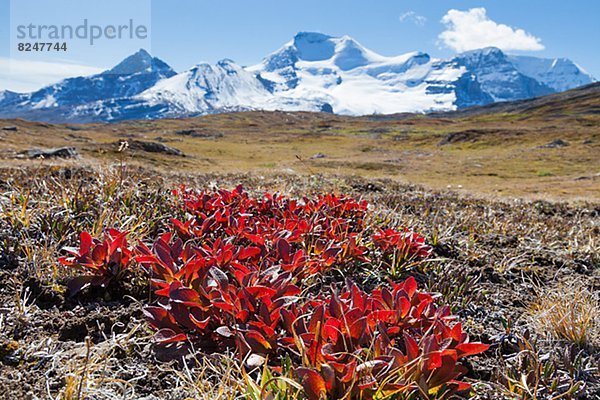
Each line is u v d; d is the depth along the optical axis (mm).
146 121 120312
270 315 1940
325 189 6516
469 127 78750
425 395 1521
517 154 34438
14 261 2604
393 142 55219
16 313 2127
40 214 3129
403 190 8219
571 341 2309
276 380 1601
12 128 49938
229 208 3557
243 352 1844
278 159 35844
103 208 3350
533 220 5512
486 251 3844
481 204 6840
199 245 3010
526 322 2572
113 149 19297
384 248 3201
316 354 1652
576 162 28359
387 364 1569
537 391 1868
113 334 1992
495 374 2002
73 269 2537
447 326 1865
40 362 1816
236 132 85312
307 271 2650
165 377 1813
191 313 2010
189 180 6723
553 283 3295
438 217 4871
